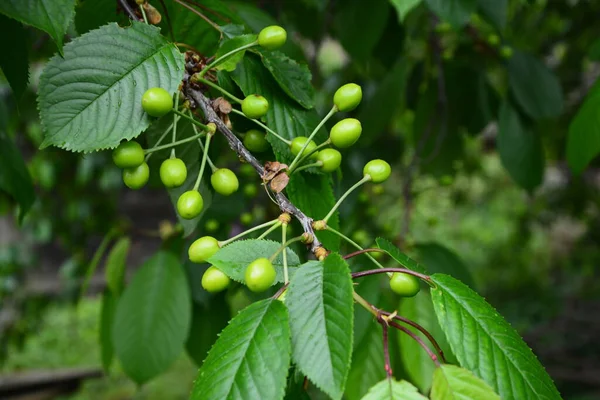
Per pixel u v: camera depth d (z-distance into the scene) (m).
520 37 1.21
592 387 1.71
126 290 0.63
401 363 0.58
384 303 0.58
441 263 0.66
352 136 0.44
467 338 0.39
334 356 0.36
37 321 1.45
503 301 2.32
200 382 0.37
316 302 0.38
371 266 0.63
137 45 0.43
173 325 0.62
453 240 2.60
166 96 0.42
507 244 2.33
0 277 1.37
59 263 2.34
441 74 0.78
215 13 0.50
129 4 0.48
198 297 0.66
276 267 0.41
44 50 0.84
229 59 0.45
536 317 2.18
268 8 0.87
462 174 1.58
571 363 1.84
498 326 0.39
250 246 0.41
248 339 0.37
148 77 0.43
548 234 2.54
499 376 0.38
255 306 0.38
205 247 0.41
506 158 0.73
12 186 0.60
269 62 0.46
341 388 0.36
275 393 0.36
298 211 0.42
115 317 0.63
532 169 0.74
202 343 0.68
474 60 0.86
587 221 1.86
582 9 1.08
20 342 1.39
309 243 0.41
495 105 0.82
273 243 0.41
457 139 0.85
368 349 0.57
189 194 0.43
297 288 0.38
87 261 1.50
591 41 1.14
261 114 0.44
